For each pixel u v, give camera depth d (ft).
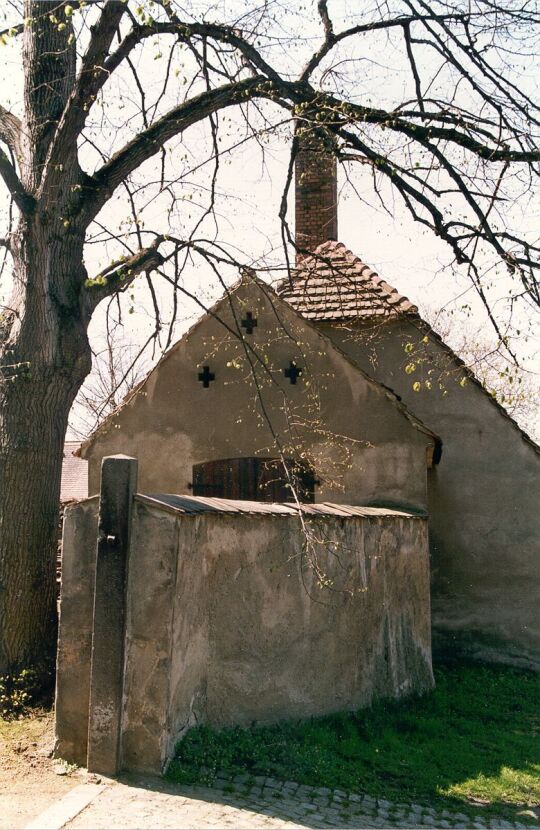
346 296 43.39
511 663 41.29
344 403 36.73
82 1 25.62
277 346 37.50
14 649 25.40
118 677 20.03
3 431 26.27
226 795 19.22
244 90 30.42
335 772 21.91
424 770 23.53
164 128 28.99
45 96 27.81
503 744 27.37
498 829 19.85
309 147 34.45
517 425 43.06
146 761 19.88
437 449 37.76
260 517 24.36
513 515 42.42
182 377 38.73
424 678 33.86
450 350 41.78
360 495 36.11
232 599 23.21
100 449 39.32
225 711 22.77
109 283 28.76
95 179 27.99
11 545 25.76
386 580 31.04
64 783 19.27
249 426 37.65
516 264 28.43
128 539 20.49
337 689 27.07
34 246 26.11
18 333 26.37
